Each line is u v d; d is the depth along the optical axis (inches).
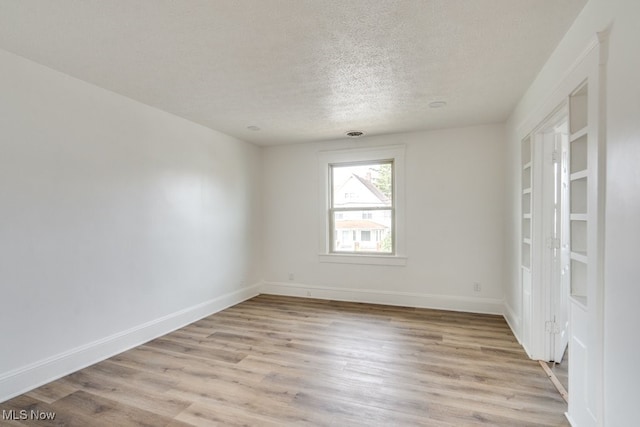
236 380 96.3
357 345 121.9
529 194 116.1
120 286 117.7
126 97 120.3
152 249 130.6
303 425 75.6
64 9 68.9
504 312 153.7
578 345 72.6
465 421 76.6
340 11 70.1
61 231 100.0
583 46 69.0
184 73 100.7
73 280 103.0
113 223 115.6
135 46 84.9
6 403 84.7
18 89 90.1
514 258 133.1
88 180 107.7
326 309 169.2
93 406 83.5
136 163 124.3
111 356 113.1
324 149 190.7
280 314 161.0
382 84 109.3
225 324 146.6
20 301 90.1
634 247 49.7
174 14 70.9
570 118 74.5
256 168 199.9
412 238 172.6
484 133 159.3
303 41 82.4
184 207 146.6
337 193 191.8
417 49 86.3
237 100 124.0
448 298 166.6
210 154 162.9
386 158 177.3
